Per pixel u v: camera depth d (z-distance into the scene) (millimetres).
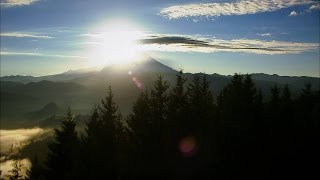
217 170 37344
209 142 38562
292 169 37844
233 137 38562
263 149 39125
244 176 36719
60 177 51438
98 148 41500
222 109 47938
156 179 38062
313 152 40656
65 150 53094
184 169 37656
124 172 39094
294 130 42688
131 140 43719
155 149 39281
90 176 39656
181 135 39938
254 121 40125
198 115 43625
